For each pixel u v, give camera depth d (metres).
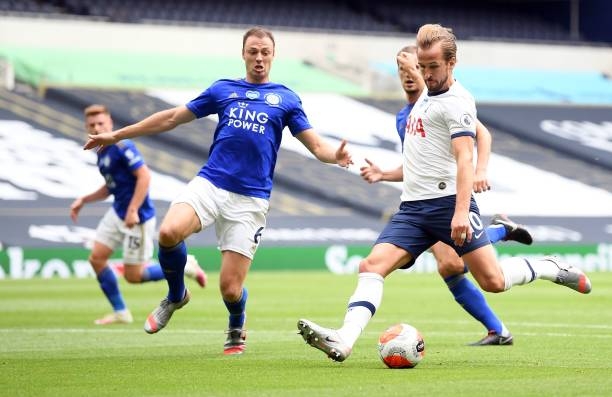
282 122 30.23
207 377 25.33
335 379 24.61
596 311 51.03
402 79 31.84
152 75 112.94
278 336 38.53
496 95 123.19
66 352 32.47
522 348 32.62
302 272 92.56
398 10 139.88
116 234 45.25
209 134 110.94
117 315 45.06
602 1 141.62
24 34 109.94
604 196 113.31
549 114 123.56
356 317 26.23
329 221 103.25
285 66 117.50
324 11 136.12
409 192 27.88
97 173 102.25
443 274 33.59
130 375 25.89
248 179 29.84
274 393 22.30
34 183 99.56
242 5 132.25
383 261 27.20
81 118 107.44
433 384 23.44
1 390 23.27
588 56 128.00
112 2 124.81
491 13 143.38
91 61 111.62
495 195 111.50
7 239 93.56
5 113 105.56
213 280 79.50
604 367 27.11
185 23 119.62
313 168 109.94
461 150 26.36
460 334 38.84
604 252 102.00
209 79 114.38
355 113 116.94
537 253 100.88
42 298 62.03
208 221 29.70
